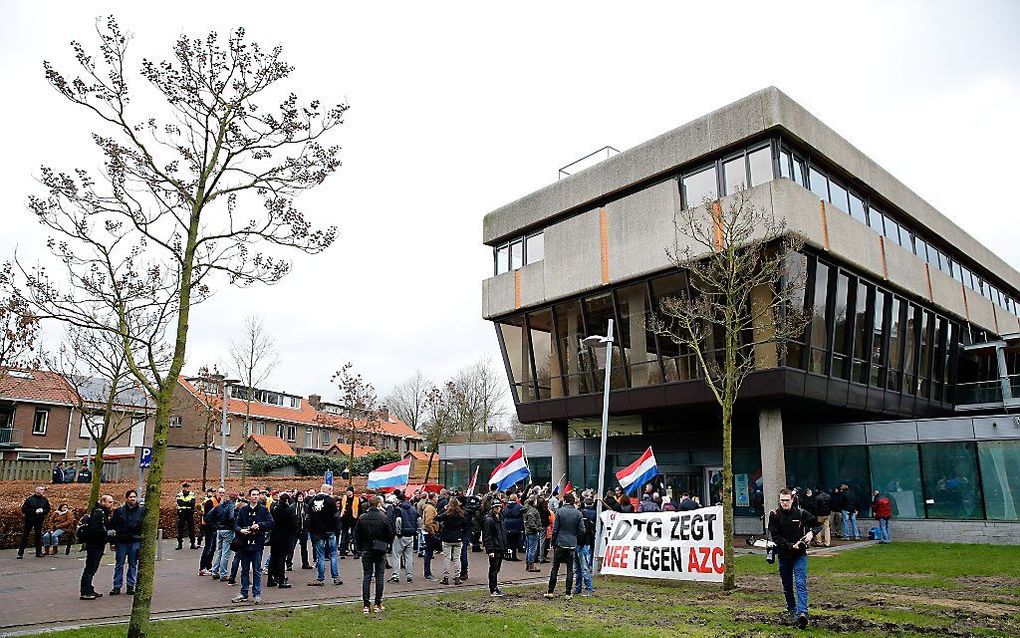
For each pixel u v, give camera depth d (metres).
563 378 29.62
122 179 8.94
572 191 29.50
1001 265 41.09
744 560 19.11
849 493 23.83
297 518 14.97
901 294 29.39
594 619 10.52
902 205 30.17
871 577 15.27
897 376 29.28
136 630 7.91
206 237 9.09
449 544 14.98
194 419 57.88
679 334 25.38
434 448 52.97
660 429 32.50
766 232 19.52
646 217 26.23
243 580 12.33
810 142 24.48
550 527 19.50
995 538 22.55
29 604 11.84
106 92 8.68
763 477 24.28
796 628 9.77
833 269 24.70
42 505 19.00
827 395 24.55
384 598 12.80
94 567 12.49
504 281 31.92
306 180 9.72
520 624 9.98
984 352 36.22
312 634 9.34
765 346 23.00
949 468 23.88
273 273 9.73
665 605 11.90
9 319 20.58
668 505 21.08
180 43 8.97
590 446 33.50
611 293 27.53
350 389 43.72
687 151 25.53
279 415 66.69
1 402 45.38
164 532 23.98
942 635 9.27
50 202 8.84
